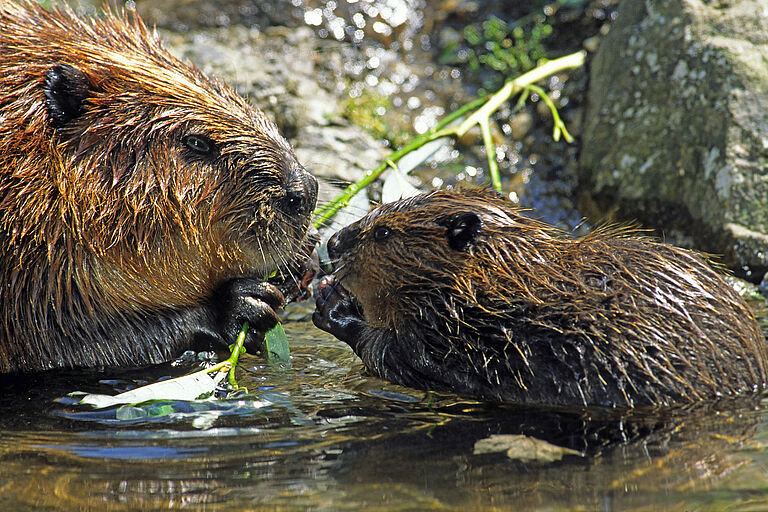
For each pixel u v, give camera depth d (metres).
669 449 6.32
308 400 7.49
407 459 6.29
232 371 7.96
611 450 6.35
